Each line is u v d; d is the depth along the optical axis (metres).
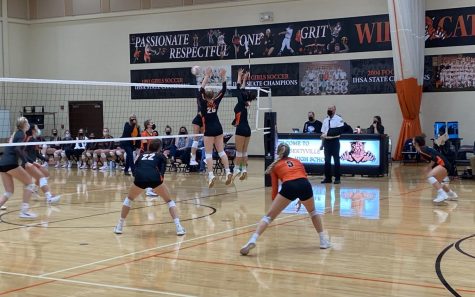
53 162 21.30
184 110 24.14
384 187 13.24
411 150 19.17
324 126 14.05
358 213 9.61
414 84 19.42
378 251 6.82
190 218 9.35
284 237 7.72
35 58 26.91
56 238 7.86
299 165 6.84
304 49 22.14
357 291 5.18
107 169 19.34
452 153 15.06
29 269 6.16
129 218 9.45
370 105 21.17
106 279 5.69
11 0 26.22
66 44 26.33
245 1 22.98
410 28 19.25
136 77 25.05
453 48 19.89
